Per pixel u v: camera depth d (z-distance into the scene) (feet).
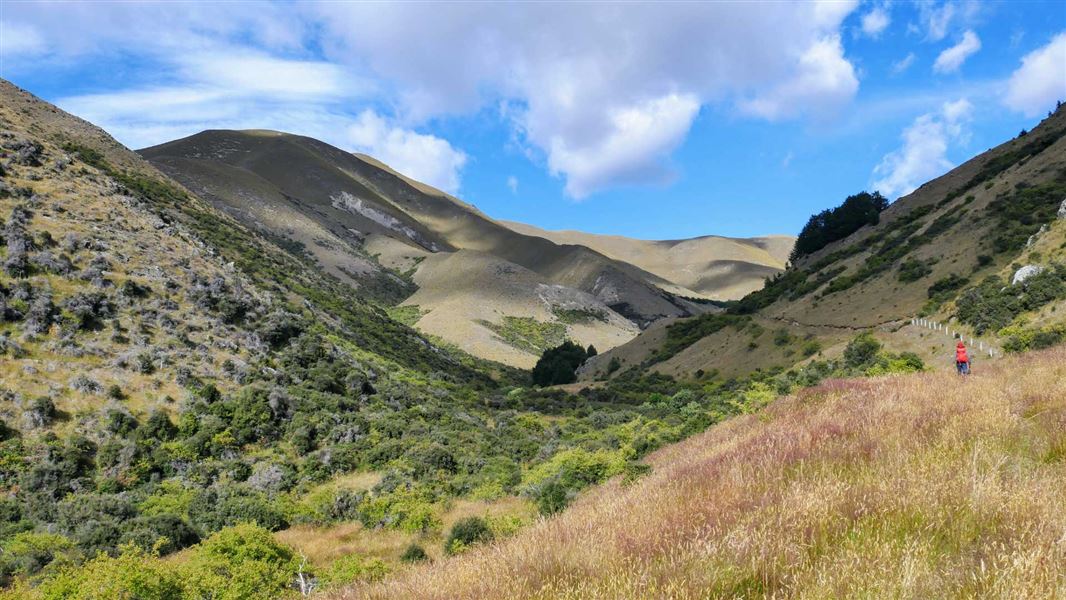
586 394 272.51
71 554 76.28
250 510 94.68
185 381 133.39
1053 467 17.69
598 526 18.95
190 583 54.19
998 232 205.36
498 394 281.13
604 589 13.51
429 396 198.29
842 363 180.45
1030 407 27.63
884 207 377.71
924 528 13.70
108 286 148.25
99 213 177.99
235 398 136.46
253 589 57.52
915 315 190.29
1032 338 123.13
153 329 144.97
